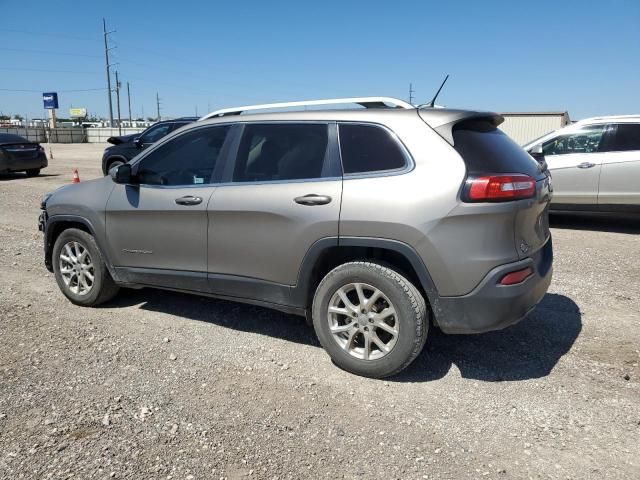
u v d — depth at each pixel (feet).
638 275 20.86
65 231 17.28
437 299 11.70
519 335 15.08
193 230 14.57
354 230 12.16
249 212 13.48
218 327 15.76
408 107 12.67
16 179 57.82
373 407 11.41
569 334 15.16
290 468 9.43
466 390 12.11
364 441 10.22
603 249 25.21
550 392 12.02
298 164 13.28
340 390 12.10
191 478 9.12
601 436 10.40
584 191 30.07
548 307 17.31
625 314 16.70
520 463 9.61
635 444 10.15
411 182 11.75
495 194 11.20
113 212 16.02
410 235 11.59
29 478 9.04
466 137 12.05
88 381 12.41
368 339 12.44
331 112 13.28
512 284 11.44
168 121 48.19
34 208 38.22
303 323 16.08
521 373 12.91
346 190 12.34
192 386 12.24
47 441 10.05
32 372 12.81
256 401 11.61
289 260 13.11
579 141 30.53
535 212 12.35
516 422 10.87
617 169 29.07
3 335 14.99
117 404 11.40
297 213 12.83
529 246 12.19
